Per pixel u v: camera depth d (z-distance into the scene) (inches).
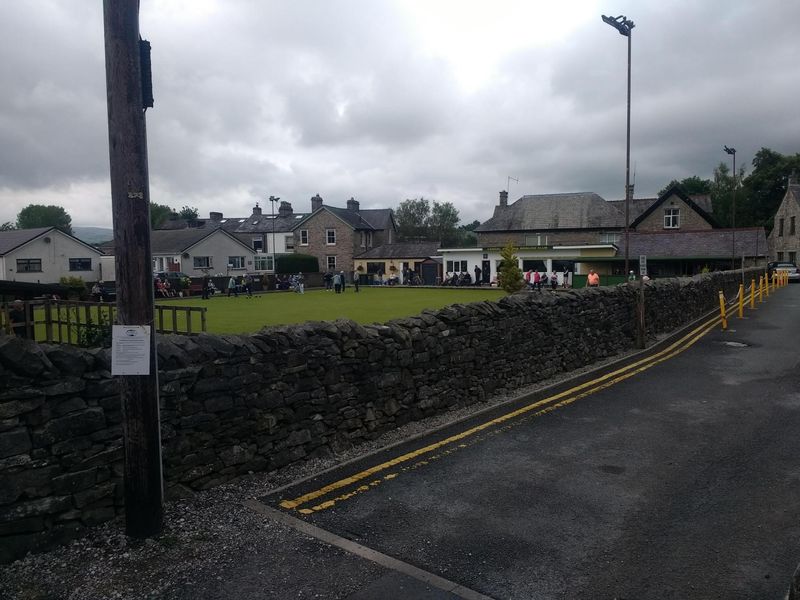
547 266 1977.1
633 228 2146.9
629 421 317.1
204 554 173.8
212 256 2225.6
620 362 496.1
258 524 193.2
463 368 344.8
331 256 2593.5
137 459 176.7
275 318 917.8
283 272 2326.5
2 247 1796.3
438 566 168.6
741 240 1788.9
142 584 157.9
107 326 521.7
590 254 1908.2
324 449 259.1
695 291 827.4
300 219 2920.8
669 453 264.7
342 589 156.8
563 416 327.6
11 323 531.8
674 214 2095.2
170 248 2149.4
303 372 250.2
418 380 312.2
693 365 478.9
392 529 191.3
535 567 168.1
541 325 421.4
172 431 202.5
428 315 325.7
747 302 1035.9
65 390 173.8
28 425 166.9
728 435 289.6
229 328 784.3
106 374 185.0
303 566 168.1
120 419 188.2
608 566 168.4
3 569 161.0
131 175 171.2
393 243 2827.3
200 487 212.2
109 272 2086.6
